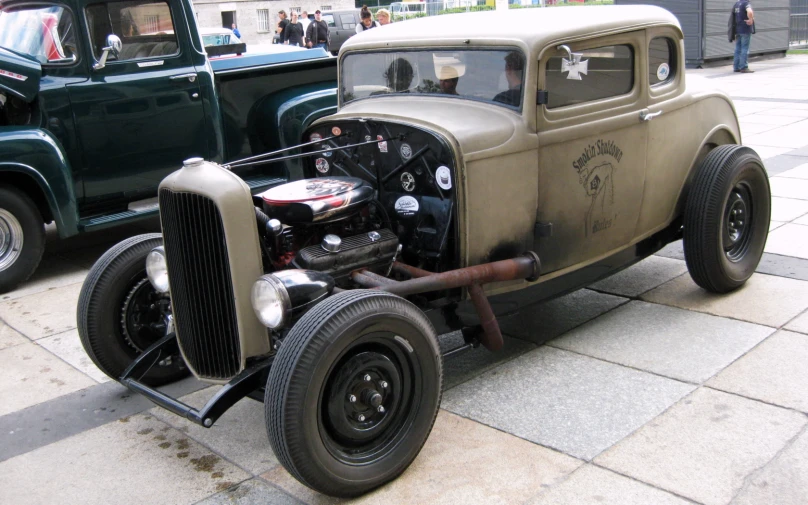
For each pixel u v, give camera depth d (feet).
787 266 16.53
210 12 101.35
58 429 11.76
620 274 16.96
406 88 13.32
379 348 9.67
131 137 19.30
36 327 15.89
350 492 9.41
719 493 9.26
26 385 13.32
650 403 11.41
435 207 11.55
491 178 11.40
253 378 9.82
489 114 11.85
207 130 20.56
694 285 16.03
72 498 9.95
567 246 12.76
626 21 12.82
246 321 9.89
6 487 10.26
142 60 19.25
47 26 18.26
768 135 29.58
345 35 78.18
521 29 11.87
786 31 63.57
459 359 13.30
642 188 13.71
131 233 22.72
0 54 17.40
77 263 20.22
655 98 13.62
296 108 21.09
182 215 9.97
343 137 12.69
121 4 18.79
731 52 59.00
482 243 11.55
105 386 13.17
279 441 8.86
